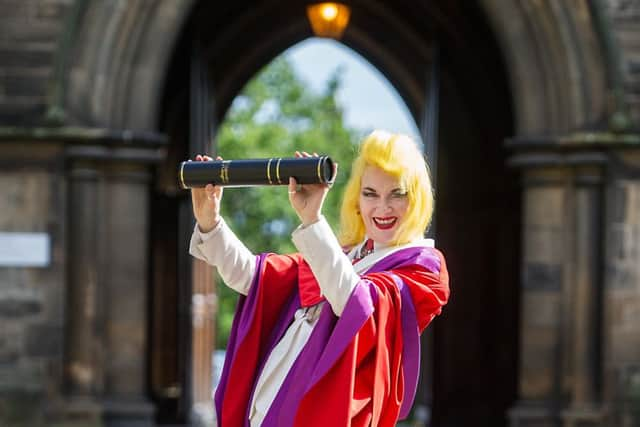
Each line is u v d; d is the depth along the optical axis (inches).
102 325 413.1
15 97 406.0
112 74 411.2
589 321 416.2
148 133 411.2
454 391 581.6
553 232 418.9
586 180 414.3
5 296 407.5
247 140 1460.4
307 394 114.7
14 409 406.6
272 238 1498.5
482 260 588.4
